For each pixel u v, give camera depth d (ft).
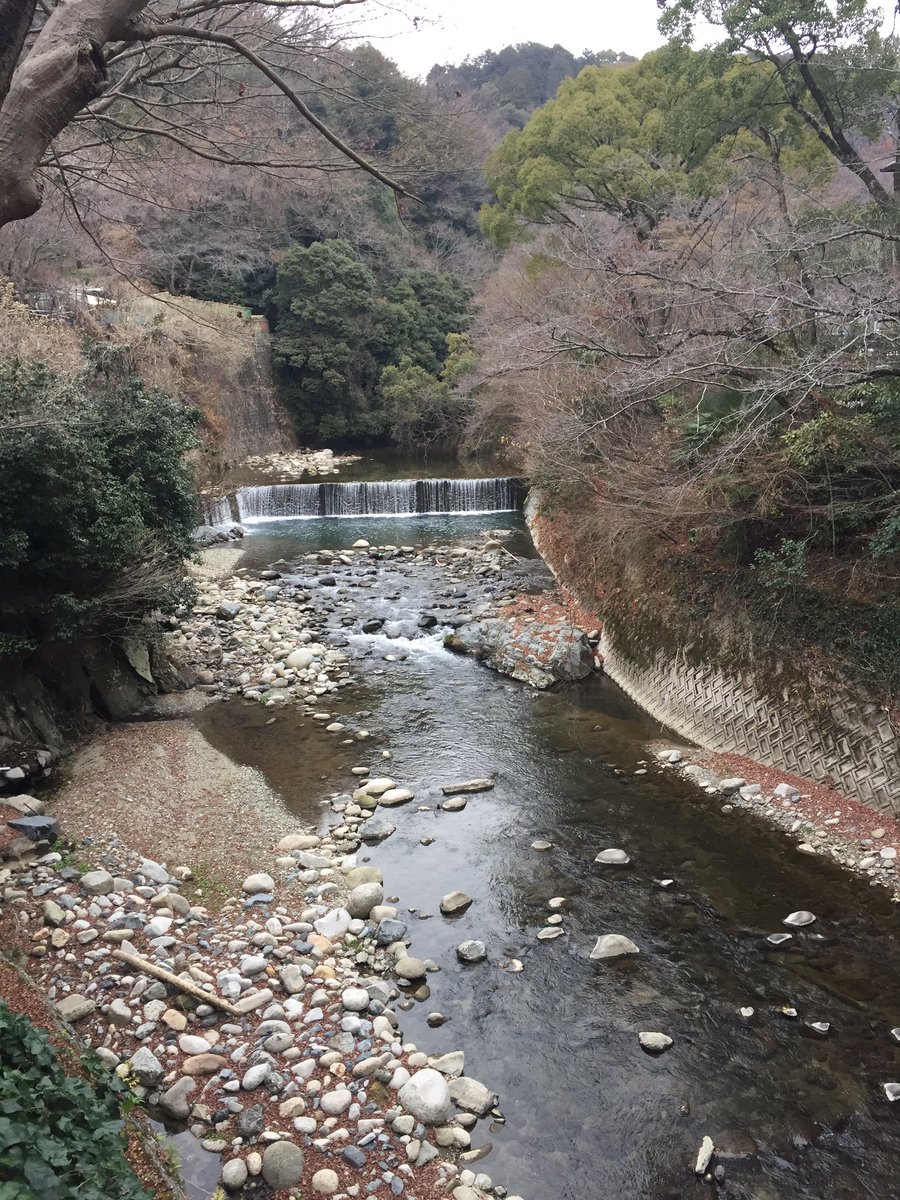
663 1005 21.35
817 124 48.03
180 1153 16.35
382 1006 20.81
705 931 24.25
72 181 28.91
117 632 36.76
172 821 28.86
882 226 41.86
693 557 40.45
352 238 114.11
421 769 34.32
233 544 72.08
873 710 29.76
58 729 33.76
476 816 30.73
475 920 24.84
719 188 53.01
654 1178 16.55
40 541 32.19
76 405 35.68
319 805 31.35
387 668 45.29
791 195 51.78
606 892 26.17
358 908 24.89
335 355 115.24
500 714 39.73
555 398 53.31
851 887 26.17
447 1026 20.62
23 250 64.90
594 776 33.78
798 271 33.94
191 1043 18.80
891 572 31.14
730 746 35.19
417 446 122.62
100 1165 11.72
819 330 34.42
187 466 48.21
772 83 49.98
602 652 46.29
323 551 68.49
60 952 21.38
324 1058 18.84
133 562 34.55
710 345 34.81
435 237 136.36
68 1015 19.19
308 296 114.62
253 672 43.98
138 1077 17.78
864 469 32.81
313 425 119.03
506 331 66.85
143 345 66.69
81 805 28.81
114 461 37.60
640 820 30.40
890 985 21.95
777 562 34.65
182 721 38.17
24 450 29.12
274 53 22.13
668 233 51.44
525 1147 17.25
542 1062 19.54
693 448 36.42
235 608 51.52
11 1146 10.33
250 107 23.61
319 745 36.35
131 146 26.76
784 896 25.82
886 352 30.48
